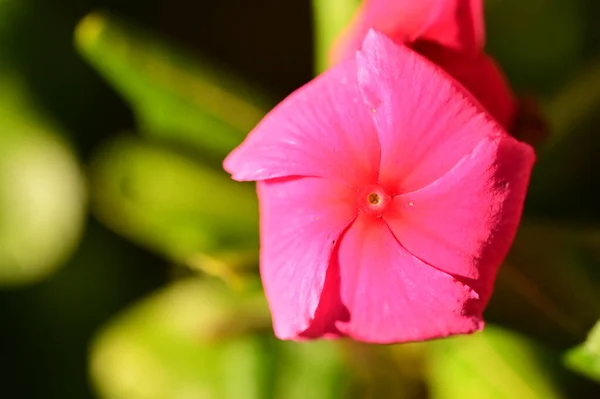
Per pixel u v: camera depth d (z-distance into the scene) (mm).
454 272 216
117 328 308
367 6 232
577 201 279
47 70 312
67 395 324
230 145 277
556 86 283
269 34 310
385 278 218
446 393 277
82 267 317
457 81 219
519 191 217
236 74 303
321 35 262
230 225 272
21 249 311
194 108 274
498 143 214
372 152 218
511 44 283
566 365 249
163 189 273
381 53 216
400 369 281
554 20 283
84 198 310
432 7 225
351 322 221
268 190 226
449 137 216
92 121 317
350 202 218
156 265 325
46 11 310
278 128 224
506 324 244
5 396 318
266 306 283
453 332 219
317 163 219
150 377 301
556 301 252
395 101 215
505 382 270
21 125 310
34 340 323
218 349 297
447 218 216
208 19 311
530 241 260
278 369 285
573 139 274
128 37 270
